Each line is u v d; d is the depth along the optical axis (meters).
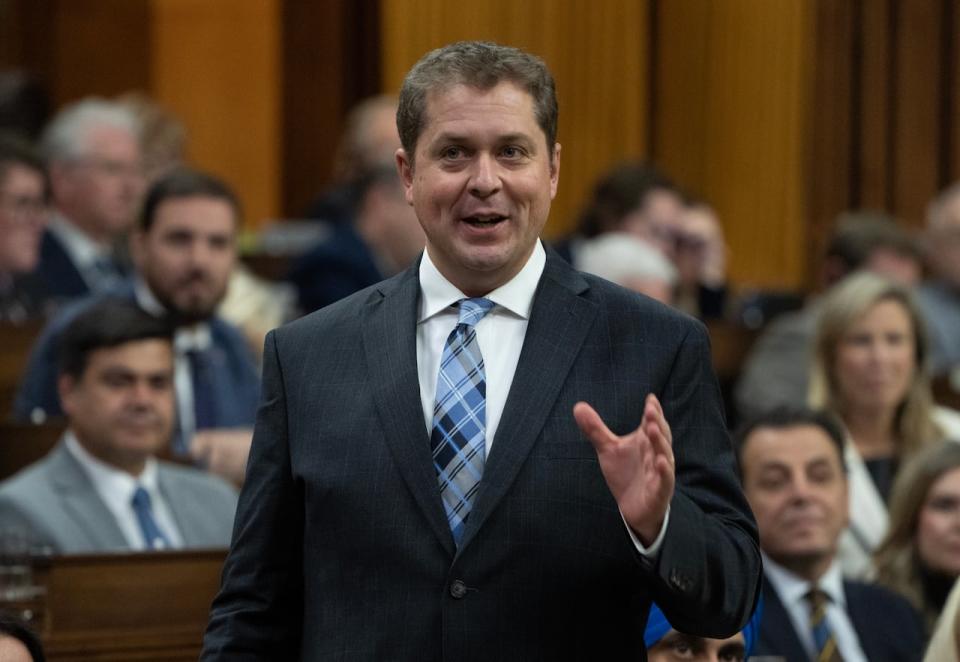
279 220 22.36
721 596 5.10
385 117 15.58
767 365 13.98
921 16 22.56
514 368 5.52
